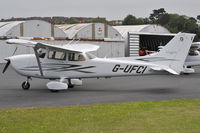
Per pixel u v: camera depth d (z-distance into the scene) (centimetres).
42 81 1825
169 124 791
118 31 4719
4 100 1183
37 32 3744
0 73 2323
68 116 878
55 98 1236
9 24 3734
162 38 4950
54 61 1447
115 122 814
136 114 904
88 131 735
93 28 4266
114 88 1557
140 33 4400
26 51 3438
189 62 2291
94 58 1445
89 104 1102
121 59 1442
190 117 865
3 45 3331
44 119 843
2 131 731
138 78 2034
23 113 912
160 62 1395
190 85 1692
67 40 3712
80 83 1586
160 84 1736
